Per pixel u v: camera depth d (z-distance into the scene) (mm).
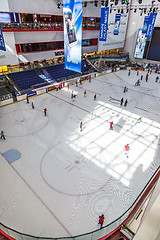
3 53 21328
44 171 11164
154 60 36094
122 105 20516
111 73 33688
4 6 19062
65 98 22141
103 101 21484
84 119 17312
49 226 8188
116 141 14148
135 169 11508
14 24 21266
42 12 22766
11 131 15109
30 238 6594
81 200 9445
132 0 35219
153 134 15219
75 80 27609
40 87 24516
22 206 9055
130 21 37562
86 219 8531
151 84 27906
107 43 35469
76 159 12195
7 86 23641
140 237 1810
